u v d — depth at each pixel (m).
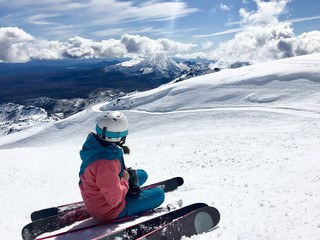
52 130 125.88
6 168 17.28
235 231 2.77
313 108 56.09
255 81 91.31
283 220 3.02
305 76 82.81
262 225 2.90
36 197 8.31
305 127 33.22
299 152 12.68
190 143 24.28
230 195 4.84
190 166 13.34
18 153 23.16
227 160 13.41
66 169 15.77
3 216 5.57
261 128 41.78
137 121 85.75
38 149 27.55
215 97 87.56
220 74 115.25
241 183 6.86
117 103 125.50
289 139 20.78
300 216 3.10
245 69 113.38
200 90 100.12
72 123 125.62
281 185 5.75
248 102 75.31
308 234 2.51
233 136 26.69
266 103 70.06
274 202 4.05
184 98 96.69
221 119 63.75
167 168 13.56
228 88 92.88
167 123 74.81
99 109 130.62
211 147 19.58
